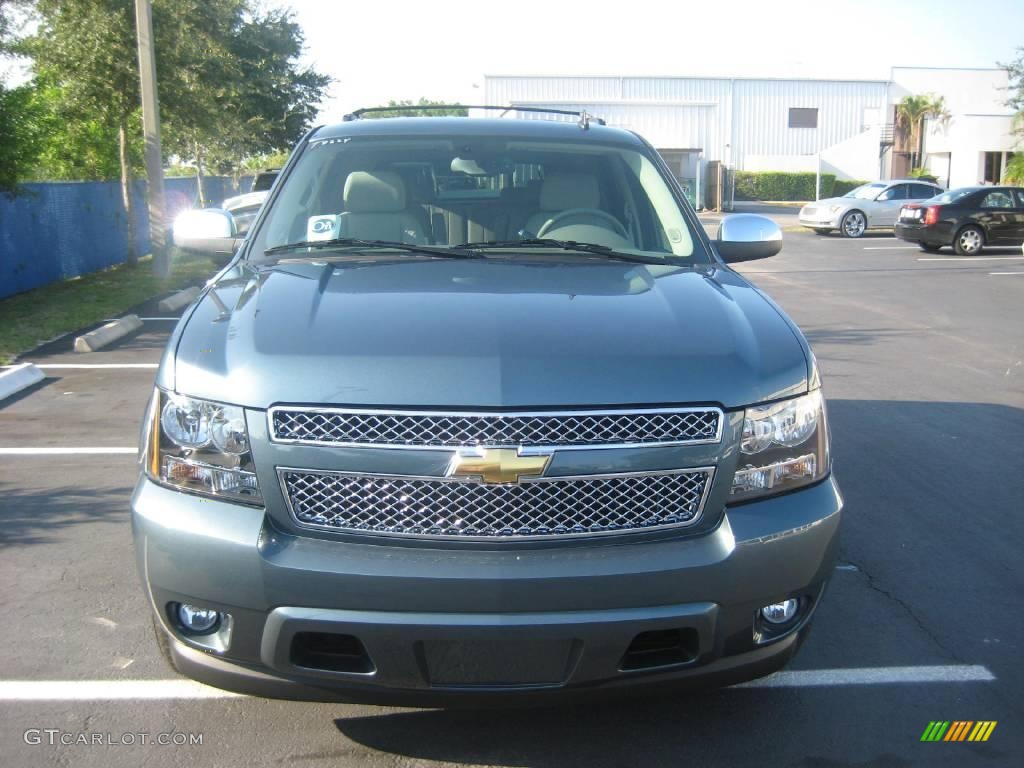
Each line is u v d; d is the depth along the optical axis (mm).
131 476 5902
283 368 2730
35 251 15195
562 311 3047
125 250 19797
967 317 12766
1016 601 4277
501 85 50500
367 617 2586
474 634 2572
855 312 13258
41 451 6445
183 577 2703
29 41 15125
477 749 3109
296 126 34094
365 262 3652
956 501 5562
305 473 2680
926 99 53719
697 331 2979
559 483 2668
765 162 53031
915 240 22625
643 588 2621
